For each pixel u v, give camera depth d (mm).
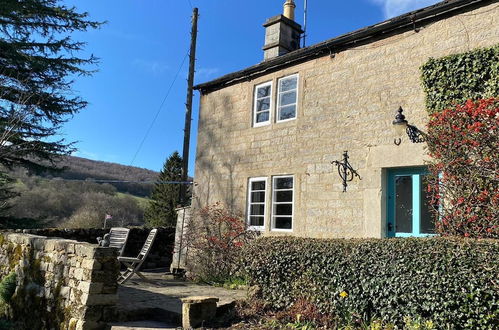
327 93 8695
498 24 6496
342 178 8086
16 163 14367
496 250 4109
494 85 6293
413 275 4484
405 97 7418
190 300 5438
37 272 6715
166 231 13188
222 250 9125
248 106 10352
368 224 7531
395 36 7754
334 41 8531
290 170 9094
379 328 4594
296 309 5430
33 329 6340
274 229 9242
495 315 3906
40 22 14359
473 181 5957
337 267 5223
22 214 21281
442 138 6344
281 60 9570
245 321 5465
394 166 7301
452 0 6902
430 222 6844
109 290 5641
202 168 11203
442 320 4203
